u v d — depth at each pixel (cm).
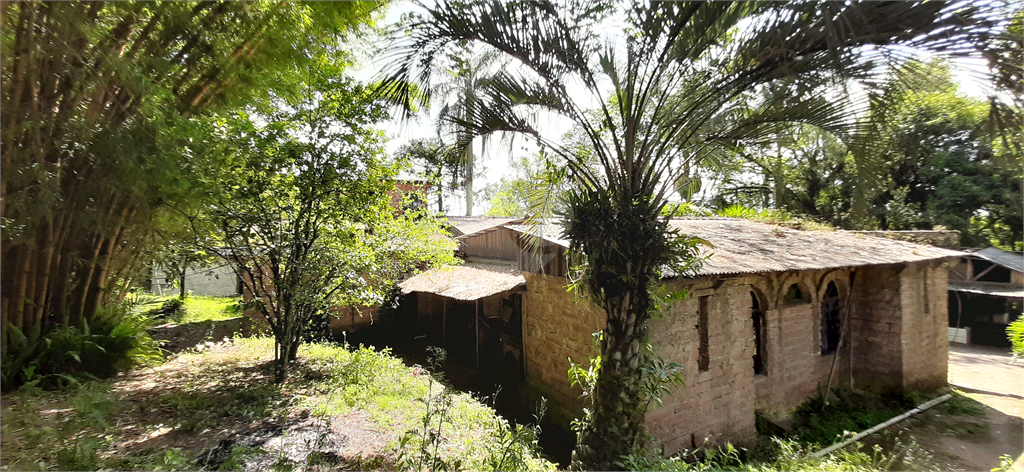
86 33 366
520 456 402
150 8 412
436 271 1149
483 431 470
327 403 511
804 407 784
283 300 608
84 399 393
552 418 774
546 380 836
